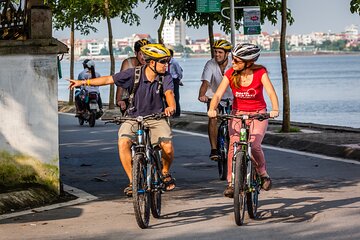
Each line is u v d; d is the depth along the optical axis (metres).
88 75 32.47
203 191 15.17
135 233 11.61
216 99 12.70
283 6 24.48
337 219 12.18
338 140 21.48
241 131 12.32
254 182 12.49
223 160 16.53
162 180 12.68
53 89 14.22
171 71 23.31
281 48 23.98
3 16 14.69
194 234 11.45
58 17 45.47
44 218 12.75
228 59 17.39
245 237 11.20
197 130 27.89
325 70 166.62
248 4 32.28
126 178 17.09
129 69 12.62
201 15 32.28
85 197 14.58
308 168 17.91
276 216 12.56
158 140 12.62
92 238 11.38
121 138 12.47
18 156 14.19
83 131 29.00
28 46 14.00
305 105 53.62
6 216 12.91
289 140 22.34
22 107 14.12
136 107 12.63
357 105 52.47
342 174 16.92
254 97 12.77
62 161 20.05
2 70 14.05
